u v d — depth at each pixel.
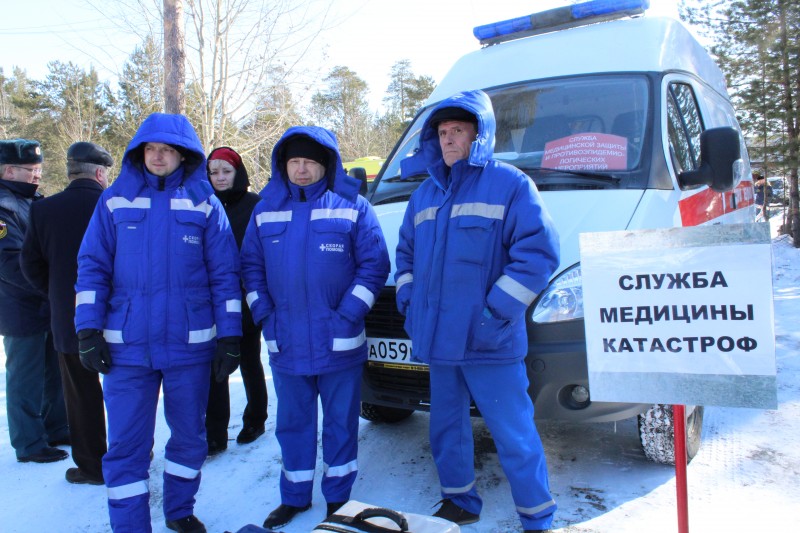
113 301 2.72
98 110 33.84
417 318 2.66
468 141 2.64
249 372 4.01
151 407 2.78
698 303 2.04
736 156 3.22
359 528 2.28
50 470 3.77
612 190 3.15
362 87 40.16
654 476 3.23
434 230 2.64
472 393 2.67
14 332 3.78
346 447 2.99
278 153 2.91
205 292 2.85
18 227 3.73
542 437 3.82
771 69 15.26
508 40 4.67
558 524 2.81
